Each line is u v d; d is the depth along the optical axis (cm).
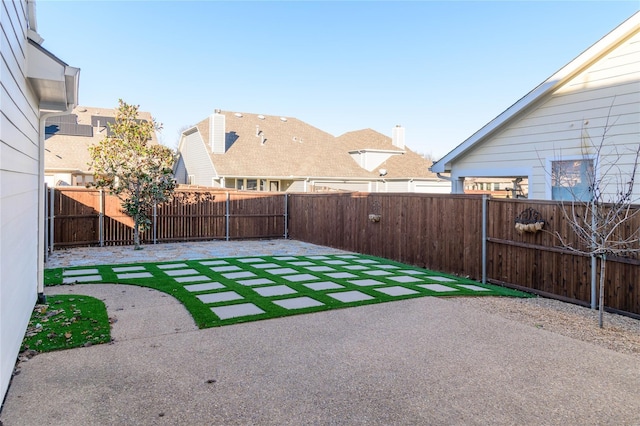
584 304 644
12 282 351
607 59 775
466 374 370
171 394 323
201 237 1457
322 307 573
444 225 912
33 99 528
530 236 726
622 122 756
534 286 722
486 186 2480
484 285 777
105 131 2642
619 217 550
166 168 1270
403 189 2642
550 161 872
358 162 2798
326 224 1361
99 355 399
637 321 564
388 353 416
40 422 281
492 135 1000
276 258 1070
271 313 542
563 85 844
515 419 296
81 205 1238
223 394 325
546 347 441
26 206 464
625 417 301
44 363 378
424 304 600
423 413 301
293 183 2478
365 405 311
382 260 1057
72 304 575
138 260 1020
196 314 535
